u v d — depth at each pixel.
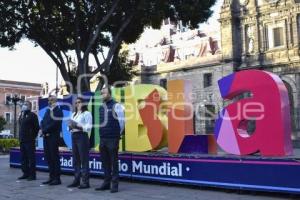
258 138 9.64
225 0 45.78
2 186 11.17
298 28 41.47
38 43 19.61
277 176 8.73
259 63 43.34
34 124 12.30
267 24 43.56
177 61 50.78
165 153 11.22
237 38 45.50
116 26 20.41
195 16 19.06
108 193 9.71
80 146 10.48
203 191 9.84
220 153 11.09
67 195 9.54
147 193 9.66
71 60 21.16
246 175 9.23
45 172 14.59
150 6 18.58
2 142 30.67
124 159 11.78
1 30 18.47
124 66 23.91
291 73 41.31
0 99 72.62
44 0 18.22
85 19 19.56
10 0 17.77
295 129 39.59
